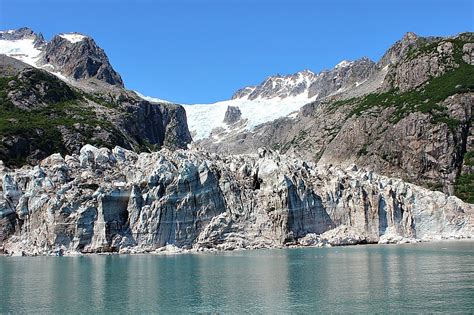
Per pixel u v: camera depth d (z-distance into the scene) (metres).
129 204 141.12
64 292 80.31
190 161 148.88
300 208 156.25
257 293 77.25
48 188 144.50
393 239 163.38
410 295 73.81
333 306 67.94
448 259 113.81
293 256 124.12
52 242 135.88
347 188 165.75
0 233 140.12
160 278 92.25
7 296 77.62
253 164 164.88
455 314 63.00
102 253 135.62
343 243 156.88
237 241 146.38
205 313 65.88
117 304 71.62
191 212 144.62
